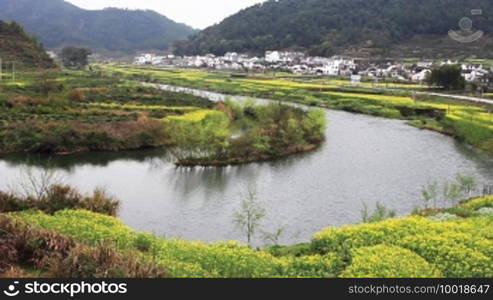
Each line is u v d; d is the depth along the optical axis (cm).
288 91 12206
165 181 5022
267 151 6069
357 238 2358
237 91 12606
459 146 6788
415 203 4312
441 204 4231
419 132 7812
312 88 12600
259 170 5466
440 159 6028
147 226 3753
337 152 6384
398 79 15362
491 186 4725
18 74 12356
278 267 2069
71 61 19725
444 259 2094
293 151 6328
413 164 5781
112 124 6812
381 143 6956
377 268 1928
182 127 5828
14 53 14838
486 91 11775
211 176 5216
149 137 6562
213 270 1989
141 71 18925
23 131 6181
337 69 18338
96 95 9519
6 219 2125
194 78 16112
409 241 2288
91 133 6300
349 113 9762
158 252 2203
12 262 1931
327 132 7756
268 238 3394
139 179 5091
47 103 8025
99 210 3008
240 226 3738
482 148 6538
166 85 14512
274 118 7256
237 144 5925
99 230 2388
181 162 5653
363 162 5862
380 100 10350
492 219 2791
